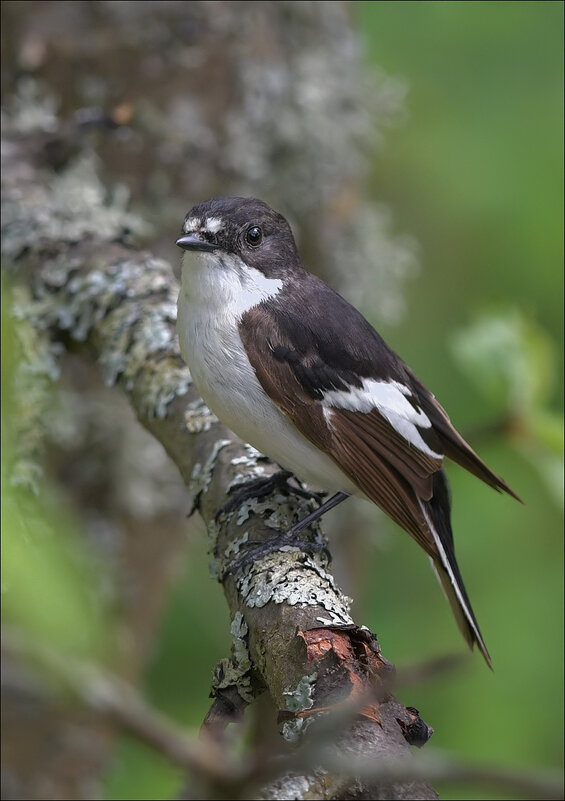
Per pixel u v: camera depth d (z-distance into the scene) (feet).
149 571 32.48
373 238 35.35
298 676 15.25
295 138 32.76
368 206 36.17
